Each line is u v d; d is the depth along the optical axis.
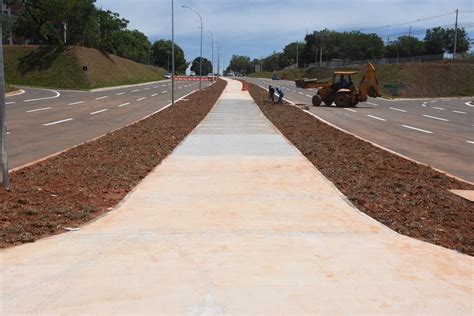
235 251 5.62
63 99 41.53
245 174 10.05
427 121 26.64
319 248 5.77
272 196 8.27
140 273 4.96
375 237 6.21
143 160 11.93
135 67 101.25
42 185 9.06
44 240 6.01
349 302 4.36
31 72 71.44
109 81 76.50
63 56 73.44
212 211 7.32
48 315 4.08
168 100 41.38
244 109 30.53
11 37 90.38
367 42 132.38
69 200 8.04
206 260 5.33
